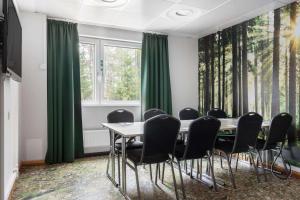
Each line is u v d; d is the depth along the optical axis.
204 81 5.07
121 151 2.77
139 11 3.69
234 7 3.53
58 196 2.53
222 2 3.35
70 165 3.68
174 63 5.05
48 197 2.51
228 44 4.43
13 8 2.19
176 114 5.06
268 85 3.64
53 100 3.81
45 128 3.76
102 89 4.48
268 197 2.54
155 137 2.27
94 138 4.23
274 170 3.42
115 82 4.63
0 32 1.91
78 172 3.33
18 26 2.57
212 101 4.82
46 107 3.76
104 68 4.52
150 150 2.30
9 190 2.40
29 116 3.66
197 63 5.27
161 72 4.75
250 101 3.95
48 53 3.82
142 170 3.43
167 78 4.84
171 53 5.02
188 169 3.48
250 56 3.97
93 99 4.44
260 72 3.78
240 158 3.99
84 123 4.29
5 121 2.17
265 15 3.71
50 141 3.74
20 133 3.53
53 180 3.01
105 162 3.85
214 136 2.60
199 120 2.40
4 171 2.11
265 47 3.71
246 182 2.98
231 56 4.35
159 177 3.15
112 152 2.99
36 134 3.70
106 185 2.84
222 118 4.01
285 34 3.40
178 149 2.69
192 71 5.25
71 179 3.04
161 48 4.79
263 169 3.18
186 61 5.18
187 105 5.19
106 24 4.30
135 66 4.82
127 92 4.73
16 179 2.95
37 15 3.71
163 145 2.35
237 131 2.75
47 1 3.31
